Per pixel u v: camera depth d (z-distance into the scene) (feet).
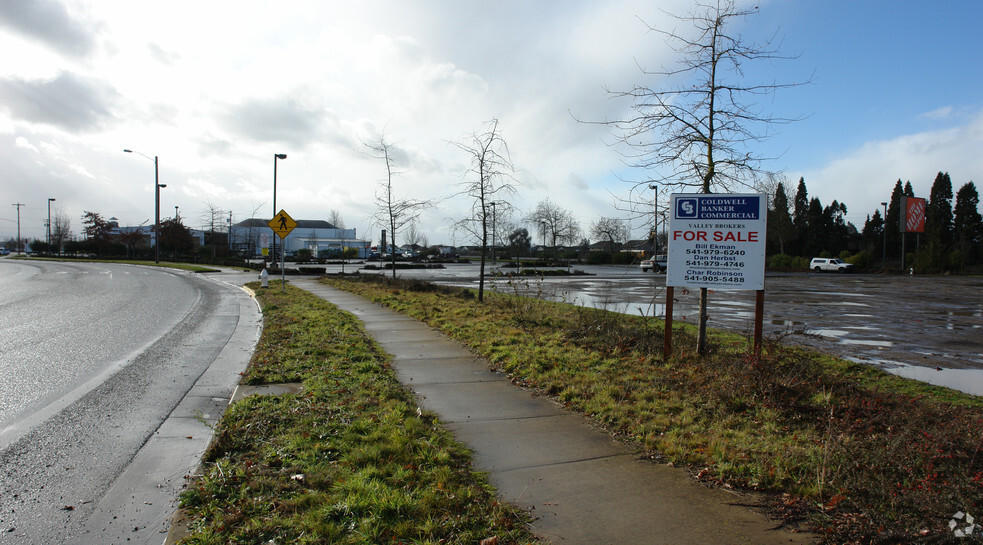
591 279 113.70
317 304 48.55
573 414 18.92
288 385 21.34
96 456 15.47
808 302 66.33
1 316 43.37
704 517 11.85
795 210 242.37
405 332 34.78
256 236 275.59
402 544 10.32
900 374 27.35
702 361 24.77
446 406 19.60
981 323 47.67
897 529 10.88
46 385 22.86
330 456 14.24
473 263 210.59
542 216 193.06
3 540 10.97
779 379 20.13
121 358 28.30
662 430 17.02
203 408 19.97
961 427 15.98
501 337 31.07
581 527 11.34
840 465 13.56
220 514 11.32
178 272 117.50
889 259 240.12
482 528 11.05
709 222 25.53
